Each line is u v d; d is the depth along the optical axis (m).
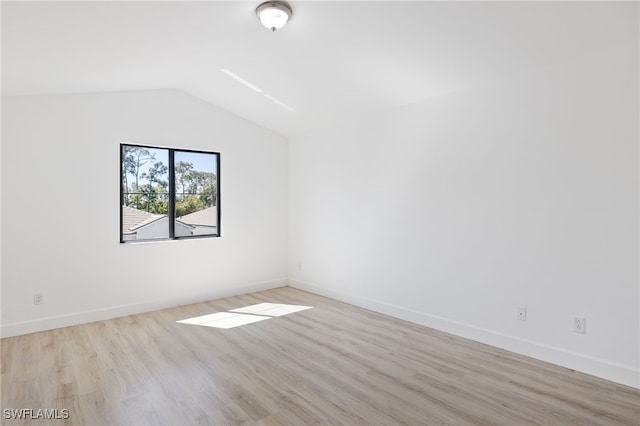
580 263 2.80
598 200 2.70
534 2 2.31
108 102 4.13
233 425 2.14
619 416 2.23
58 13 2.17
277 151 5.64
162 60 3.45
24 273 3.65
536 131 3.02
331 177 5.01
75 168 3.93
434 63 3.18
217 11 2.60
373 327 3.85
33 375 2.75
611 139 2.63
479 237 3.42
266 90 4.30
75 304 3.93
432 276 3.82
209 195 5.03
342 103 4.28
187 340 3.47
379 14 2.62
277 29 2.95
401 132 4.10
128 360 3.02
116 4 2.21
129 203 4.38
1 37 2.34
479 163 3.41
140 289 4.37
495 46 2.82
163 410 2.29
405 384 2.63
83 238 3.98
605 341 2.68
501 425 2.14
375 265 4.43
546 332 2.99
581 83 2.77
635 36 2.50
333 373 2.80
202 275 4.88
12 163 3.59
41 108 3.73
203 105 4.86
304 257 5.49
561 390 2.53
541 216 3.00
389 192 4.24
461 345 3.34
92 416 2.23
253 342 3.42
